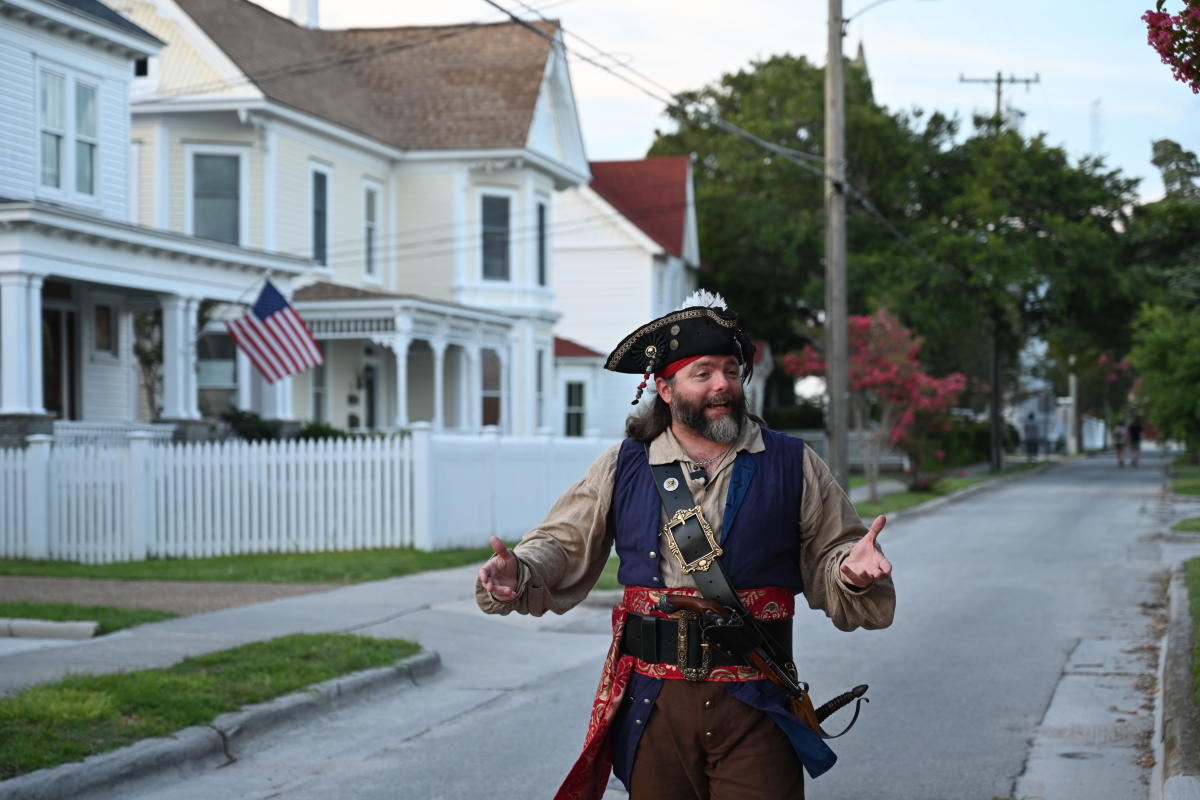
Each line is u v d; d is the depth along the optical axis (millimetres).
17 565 16812
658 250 44344
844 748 7848
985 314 46281
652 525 4008
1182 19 6492
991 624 12578
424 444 17969
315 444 18281
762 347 51125
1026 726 8391
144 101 27516
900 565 17781
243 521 18156
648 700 3951
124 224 20453
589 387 42969
